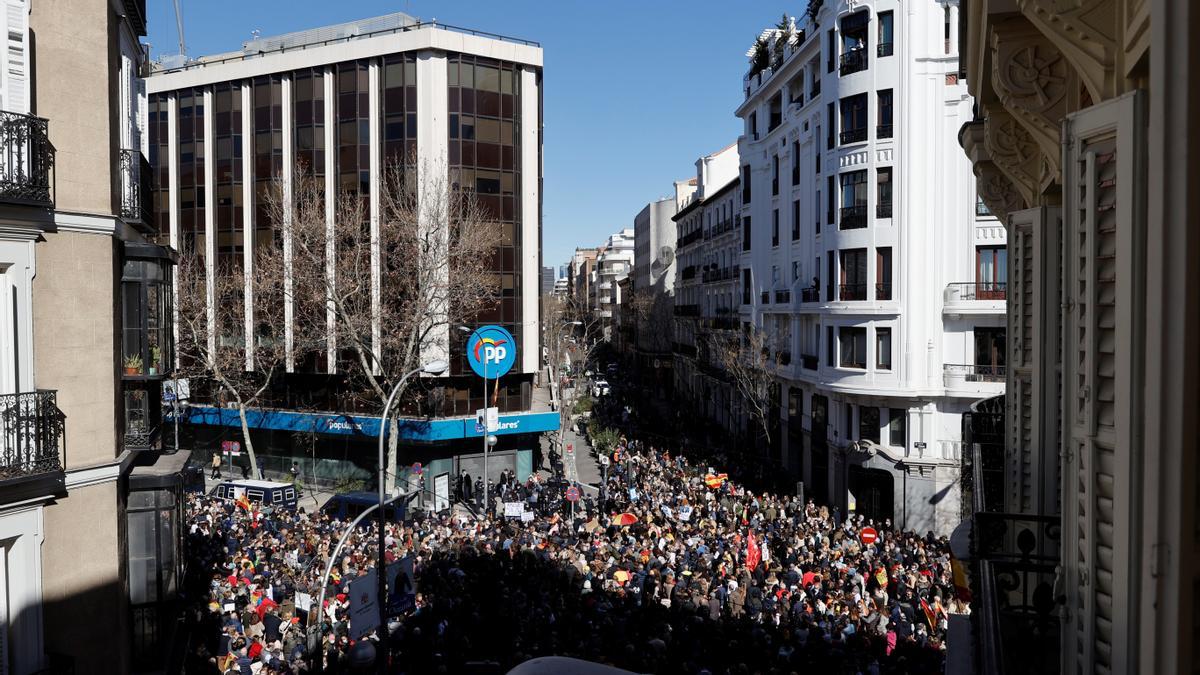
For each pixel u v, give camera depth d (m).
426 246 35.31
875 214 31.64
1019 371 8.99
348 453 42.94
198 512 27.88
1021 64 6.18
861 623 16.23
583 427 62.56
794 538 23.72
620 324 133.62
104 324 10.98
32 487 9.91
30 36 10.11
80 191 10.69
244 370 44.16
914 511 30.89
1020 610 7.12
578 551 22.23
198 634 16.98
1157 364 2.81
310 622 17.16
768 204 45.84
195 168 46.50
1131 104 3.67
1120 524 3.53
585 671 3.95
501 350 30.70
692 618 16.44
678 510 27.22
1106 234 3.92
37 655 10.06
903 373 31.02
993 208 10.59
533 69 43.69
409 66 40.78
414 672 15.80
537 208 44.47
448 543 23.03
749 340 46.59
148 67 15.60
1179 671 2.76
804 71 38.47
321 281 37.91
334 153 42.91
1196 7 2.66
